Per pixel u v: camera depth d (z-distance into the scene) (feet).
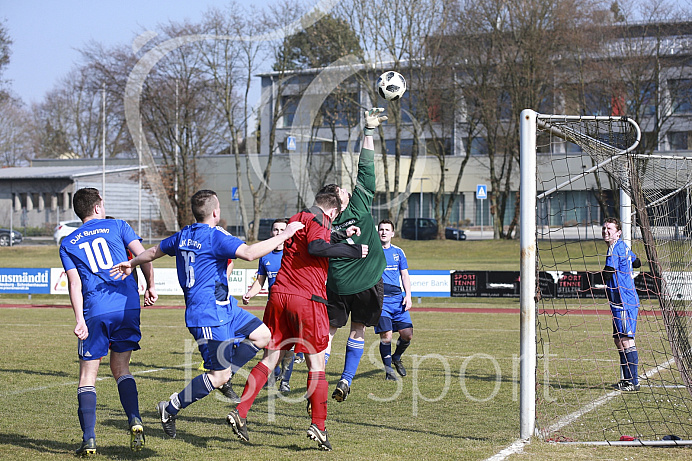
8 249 173.88
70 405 31.24
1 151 230.48
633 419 29.32
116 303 23.58
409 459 22.22
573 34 162.09
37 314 78.43
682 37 165.89
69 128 292.40
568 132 29.48
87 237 23.84
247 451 23.48
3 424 27.45
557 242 135.03
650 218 35.65
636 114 166.40
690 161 33.86
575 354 47.96
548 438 25.44
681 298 32.89
